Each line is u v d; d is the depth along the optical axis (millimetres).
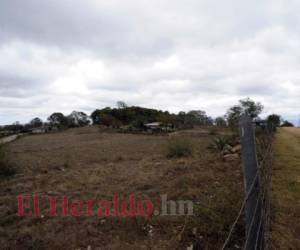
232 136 15312
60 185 7133
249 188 2150
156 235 3670
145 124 60875
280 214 3875
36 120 92375
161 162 10227
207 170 7594
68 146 23375
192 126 61156
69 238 3738
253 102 31547
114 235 3768
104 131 55812
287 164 7367
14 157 14969
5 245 3613
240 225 3369
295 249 2996
